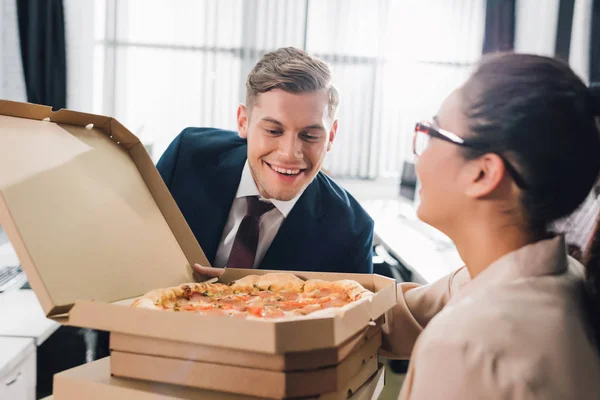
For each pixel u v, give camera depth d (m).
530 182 0.68
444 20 5.38
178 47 5.24
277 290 1.07
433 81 5.46
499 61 0.72
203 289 1.03
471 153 0.71
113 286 0.92
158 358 0.76
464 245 0.77
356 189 5.60
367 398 0.86
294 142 1.18
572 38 4.97
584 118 0.67
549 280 0.68
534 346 0.61
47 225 0.86
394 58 5.45
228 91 5.34
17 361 1.47
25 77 4.80
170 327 0.72
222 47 5.28
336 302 0.95
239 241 1.31
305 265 1.30
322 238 1.32
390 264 3.14
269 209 1.32
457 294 0.75
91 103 5.13
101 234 0.96
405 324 1.05
